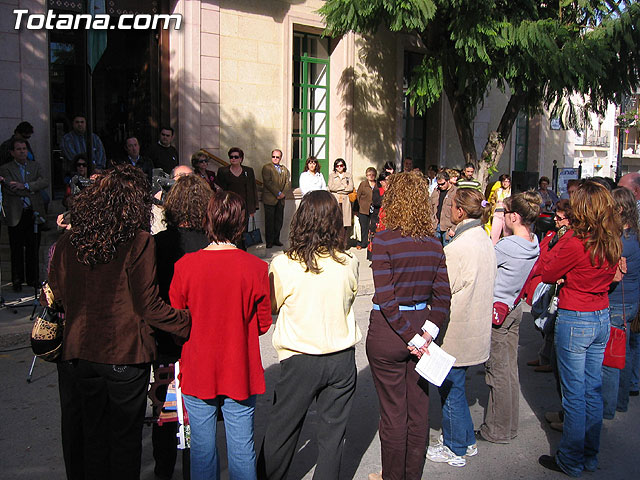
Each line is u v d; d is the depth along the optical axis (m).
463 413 4.00
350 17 9.73
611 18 10.61
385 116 13.45
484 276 3.81
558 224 5.68
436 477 3.91
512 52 10.20
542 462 4.10
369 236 12.06
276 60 11.41
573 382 3.92
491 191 12.29
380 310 3.53
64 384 3.29
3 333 6.07
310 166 11.34
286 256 3.26
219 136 10.80
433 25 10.82
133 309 2.97
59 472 3.80
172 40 10.38
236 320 3.02
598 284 3.87
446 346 3.85
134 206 2.98
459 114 12.03
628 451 4.34
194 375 3.02
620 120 23.52
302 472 3.89
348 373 3.29
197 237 3.51
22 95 8.70
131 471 3.11
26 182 7.50
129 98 11.15
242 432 3.11
